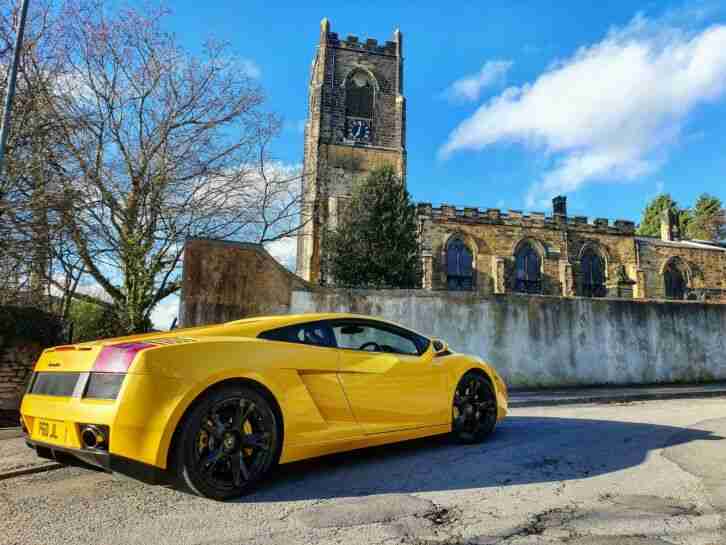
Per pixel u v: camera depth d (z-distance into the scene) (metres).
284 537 2.55
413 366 4.28
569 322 11.05
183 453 2.90
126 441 2.78
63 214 9.07
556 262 35.81
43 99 9.13
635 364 11.32
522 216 35.97
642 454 4.34
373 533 2.60
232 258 8.98
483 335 10.41
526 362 10.56
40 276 9.95
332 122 39.31
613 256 37.16
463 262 34.84
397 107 40.81
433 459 4.14
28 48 8.92
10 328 7.68
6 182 8.24
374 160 39.06
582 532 2.62
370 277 26.12
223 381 3.13
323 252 27.23
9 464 4.08
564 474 3.72
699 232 56.94
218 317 8.68
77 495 3.27
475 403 4.82
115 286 11.67
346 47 41.03
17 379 7.72
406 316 9.99
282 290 9.24
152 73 11.12
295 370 3.47
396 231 26.78
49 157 8.98
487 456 4.25
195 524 2.73
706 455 4.30
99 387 2.95
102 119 10.55
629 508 2.99
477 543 2.48
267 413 3.26
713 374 11.93
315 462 4.04
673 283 38.38
